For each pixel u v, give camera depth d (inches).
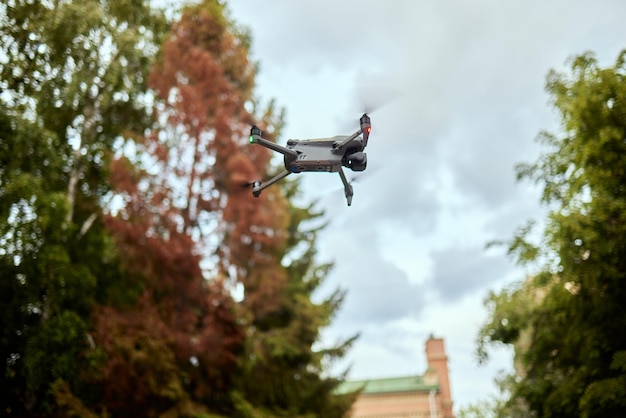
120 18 804.6
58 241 627.8
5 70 633.0
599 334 461.1
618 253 448.8
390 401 1744.6
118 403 601.9
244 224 728.3
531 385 546.6
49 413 591.2
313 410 762.8
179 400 597.9
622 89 467.2
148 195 698.2
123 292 740.0
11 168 578.6
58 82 704.4
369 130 167.5
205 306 676.1
